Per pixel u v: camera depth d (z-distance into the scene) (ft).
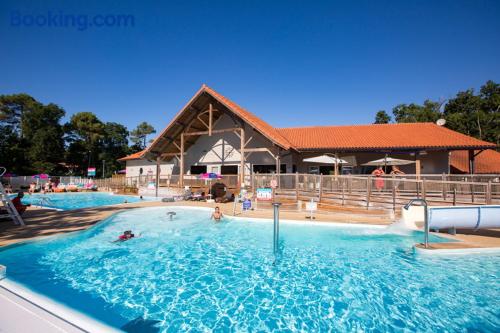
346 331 13.64
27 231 28.37
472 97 141.79
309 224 35.32
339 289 18.40
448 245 25.11
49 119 179.93
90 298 16.85
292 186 51.49
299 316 15.08
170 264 23.24
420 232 31.35
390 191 43.19
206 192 69.10
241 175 66.49
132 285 18.86
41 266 21.97
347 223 33.63
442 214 26.55
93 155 196.95
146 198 78.84
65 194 92.84
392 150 63.93
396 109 174.29
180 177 75.31
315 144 69.67
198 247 28.25
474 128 125.59
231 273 21.29
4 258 22.18
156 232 34.63
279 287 18.78
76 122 199.72
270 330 13.69
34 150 155.74
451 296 17.28
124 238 30.68
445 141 64.64
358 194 44.09
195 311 15.53
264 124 81.92
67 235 27.35
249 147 79.71
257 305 16.29
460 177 49.24
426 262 23.13
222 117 83.66
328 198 46.44
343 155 70.38
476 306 16.03
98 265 22.61
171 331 13.52
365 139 70.74
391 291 18.02
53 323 10.16
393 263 23.12
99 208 48.21
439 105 163.53
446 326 14.10
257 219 37.58
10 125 189.78
